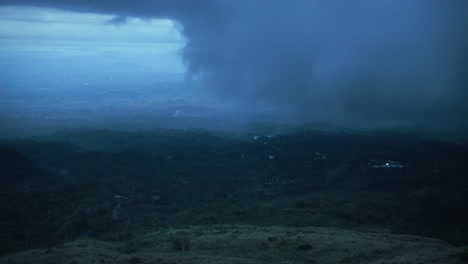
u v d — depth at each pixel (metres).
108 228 78.88
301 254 45.34
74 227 81.31
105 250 48.47
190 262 40.94
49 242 70.69
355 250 44.69
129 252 50.06
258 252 46.56
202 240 52.53
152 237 58.53
